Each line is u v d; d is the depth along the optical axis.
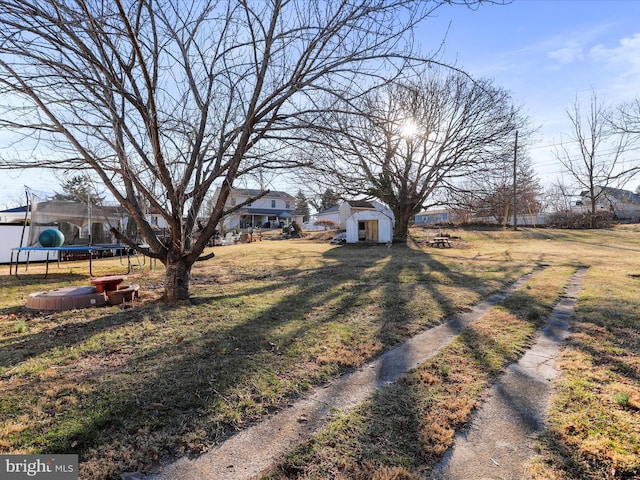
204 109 5.21
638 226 25.72
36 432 2.31
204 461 2.07
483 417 2.56
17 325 4.74
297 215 48.75
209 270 10.35
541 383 3.10
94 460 2.06
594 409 2.63
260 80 4.63
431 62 4.14
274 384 3.04
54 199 9.60
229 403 2.71
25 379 3.10
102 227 10.23
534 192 30.36
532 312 5.46
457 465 2.04
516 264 11.41
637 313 5.20
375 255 14.68
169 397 2.79
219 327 4.64
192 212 5.91
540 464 2.05
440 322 5.06
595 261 11.73
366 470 2.00
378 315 5.34
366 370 3.40
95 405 2.65
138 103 4.79
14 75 3.94
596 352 3.78
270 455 2.13
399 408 2.67
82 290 6.23
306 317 5.19
